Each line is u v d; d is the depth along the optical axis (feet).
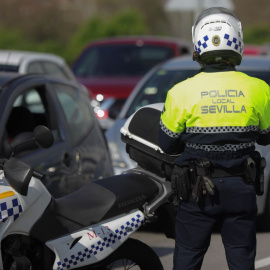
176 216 35.22
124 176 37.93
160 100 67.72
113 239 35.96
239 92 34.19
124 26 261.03
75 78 99.76
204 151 34.12
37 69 90.53
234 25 35.09
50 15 279.08
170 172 36.68
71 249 35.22
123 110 68.13
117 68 106.22
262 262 51.47
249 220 34.45
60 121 50.98
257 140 35.50
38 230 34.83
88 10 303.27
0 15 278.05
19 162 33.68
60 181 48.47
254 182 34.17
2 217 33.76
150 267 37.88
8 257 34.96
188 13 293.84
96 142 54.08
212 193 33.68
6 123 48.16
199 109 34.04
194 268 34.73
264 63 67.97
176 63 71.00
